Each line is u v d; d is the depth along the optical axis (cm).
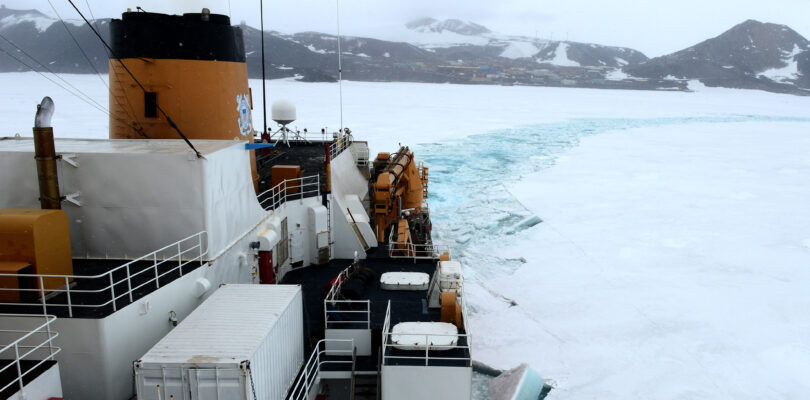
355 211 1611
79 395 751
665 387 1470
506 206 3481
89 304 775
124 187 940
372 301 1177
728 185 4138
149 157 928
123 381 773
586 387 1471
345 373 977
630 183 4200
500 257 2545
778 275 2303
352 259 1477
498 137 6775
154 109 1220
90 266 941
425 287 1237
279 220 1268
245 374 663
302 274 1363
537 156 5512
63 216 838
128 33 1184
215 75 1258
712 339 1734
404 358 884
